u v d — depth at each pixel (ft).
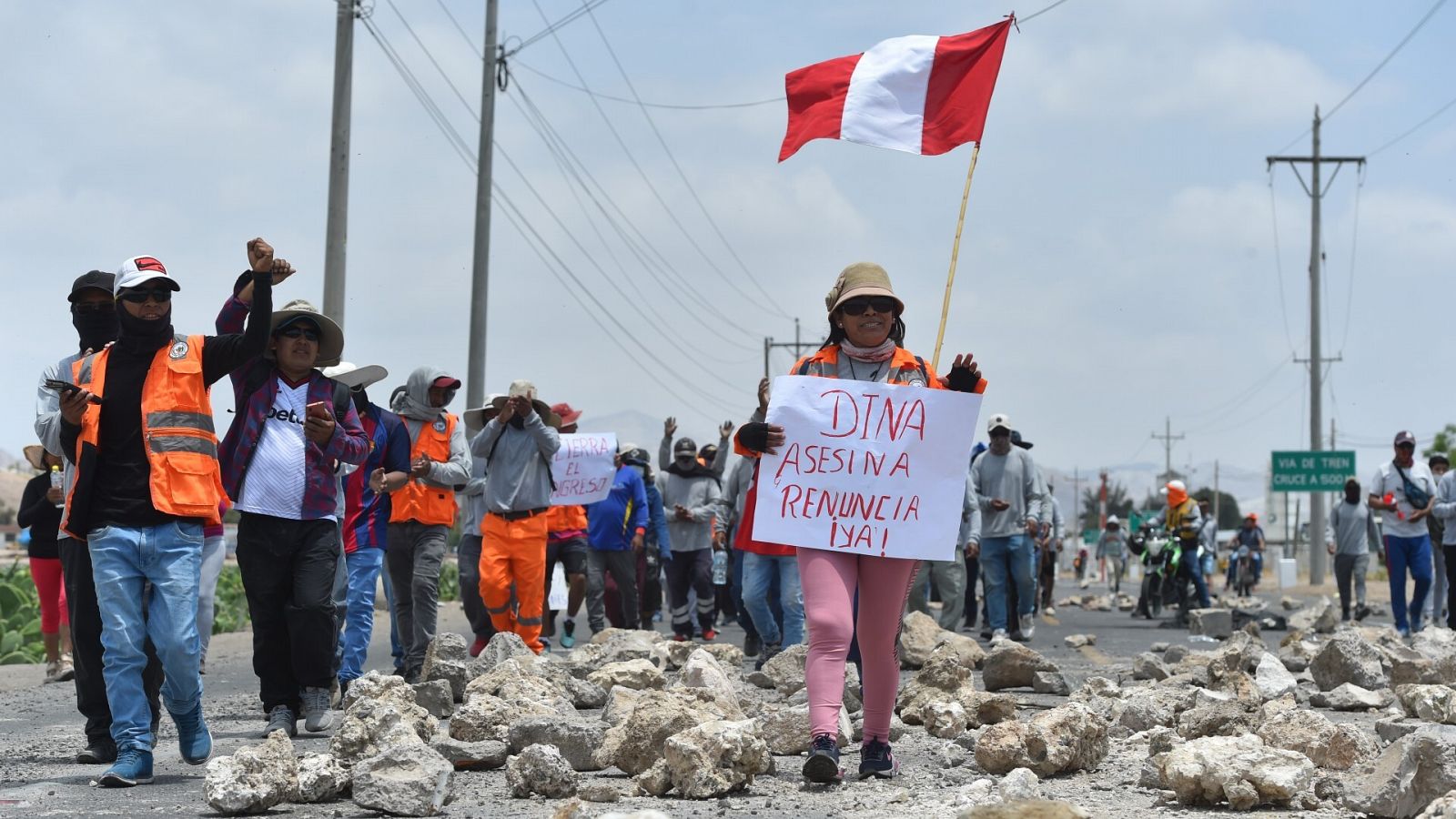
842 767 19.66
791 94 22.53
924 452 18.25
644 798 17.71
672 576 48.70
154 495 18.81
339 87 63.36
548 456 35.22
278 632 23.88
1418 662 30.71
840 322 18.99
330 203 63.26
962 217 20.40
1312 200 137.39
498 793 18.53
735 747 17.92
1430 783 15.97
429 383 32.45
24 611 51.72
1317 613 54.65
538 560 35.17
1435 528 53.26
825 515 18.15
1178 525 66.28
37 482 36.83
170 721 27.27
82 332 21.44
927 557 18.07
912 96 21.77
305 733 24.23
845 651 17.95
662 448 50.14
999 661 31.42
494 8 85.87
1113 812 16.65
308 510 23.06
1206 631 54.70
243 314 23.17
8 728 26.63
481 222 85.25
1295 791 16.76
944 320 19.77
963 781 18.74
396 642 35.83
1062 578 222.89
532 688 26.00
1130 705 23.89
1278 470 130.72
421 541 32.86
